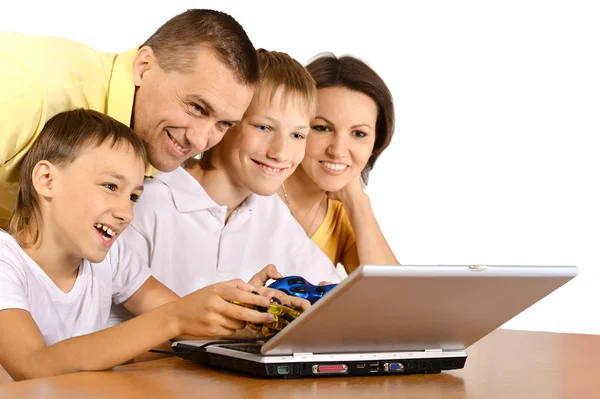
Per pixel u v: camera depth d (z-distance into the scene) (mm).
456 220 3420
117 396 779
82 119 1195
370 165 1994
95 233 1180
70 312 1233
